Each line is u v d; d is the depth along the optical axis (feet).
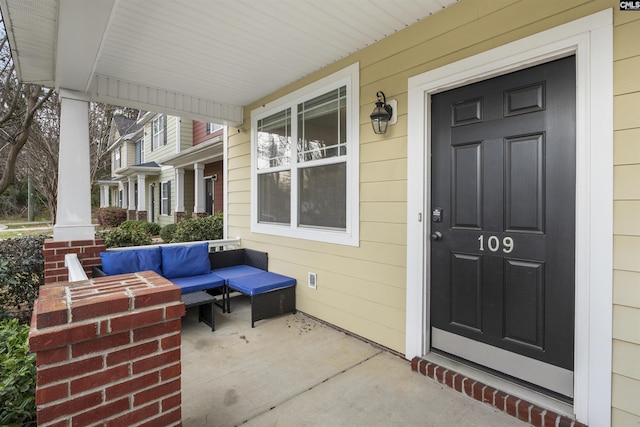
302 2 7.80
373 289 9.79
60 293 4.56
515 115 7.08
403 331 8.98
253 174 15.07
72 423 4.06
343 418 6.51
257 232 14.82
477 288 7.75
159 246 13.32
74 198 11.32
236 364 8.63
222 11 8.14
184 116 14.60
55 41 8.33
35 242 12.73
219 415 6.57
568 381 6.39
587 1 5.95
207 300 10.85
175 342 4.91
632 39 5.49
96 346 4.24
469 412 6.68
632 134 5.49
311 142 12.00
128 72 11.70
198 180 30.50
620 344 5.62
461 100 8.02
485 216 7.58
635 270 5.48
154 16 8.35
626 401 5.57
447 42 7.98
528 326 6.93
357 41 9.61
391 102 9.22
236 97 14.47
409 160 8.77
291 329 10.95
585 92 5.95
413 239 8.68
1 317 11.32
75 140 11.27
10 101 17.66
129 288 4.86
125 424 4.46
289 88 12.94
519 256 7.04
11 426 4.58
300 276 12.42
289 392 7.38
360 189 10.11
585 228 5.96
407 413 6.66
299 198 12.57
